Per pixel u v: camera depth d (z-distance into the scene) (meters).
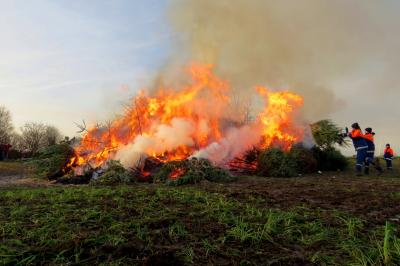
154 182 11.05
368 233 4.57
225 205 6.09
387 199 6.95
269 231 4.46
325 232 4.50
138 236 4.28
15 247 3.96
